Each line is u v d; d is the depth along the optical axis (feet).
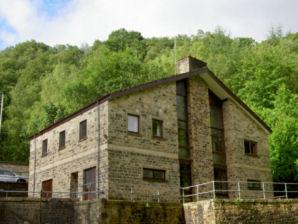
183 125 79.15
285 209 65.16
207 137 81.46
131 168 66.49
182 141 77.77
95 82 159.94
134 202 57.98
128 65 165.99
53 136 83.25
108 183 62.95
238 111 88.22
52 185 79.87
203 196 76.48
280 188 109.29
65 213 60.54
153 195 67.97
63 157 77.66
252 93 155.02
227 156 84.74
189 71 83.20
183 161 75.82
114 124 66.49
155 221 59.47
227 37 222.48
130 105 69.67
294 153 101.76
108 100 66.95
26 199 59.00
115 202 56.13
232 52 196.34
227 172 83.82
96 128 68.74
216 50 211.41
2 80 234.58
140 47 271.69
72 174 74.18
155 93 74.28
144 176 68.28
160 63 215.51
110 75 161.79
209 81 85.25
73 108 154.61
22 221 57.98
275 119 115.65
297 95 141.49
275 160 103.09
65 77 220.43
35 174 87.66
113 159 64.69
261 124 91.30
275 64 156.97
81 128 74.13
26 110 197.36
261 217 61.26
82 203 59.16
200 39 263.49
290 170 101.24
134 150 67.77
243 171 84.02
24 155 161.68
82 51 317.42
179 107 79.92
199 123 80.89
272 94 143.23
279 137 104.58
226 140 85.87
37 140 90.17
